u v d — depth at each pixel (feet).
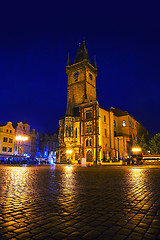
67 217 15.90
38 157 285.02
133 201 21.71
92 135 191.72
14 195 24.75
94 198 23.17
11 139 229.86
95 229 13.34
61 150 211.00
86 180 42.27
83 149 195.72
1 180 40.50
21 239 11.78
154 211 17.66
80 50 252.83
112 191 27.99
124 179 44.73
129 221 14.94
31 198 23.06
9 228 13.55
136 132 262.88
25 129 263.49
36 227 13.74
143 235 12.34
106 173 65.31
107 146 202.90
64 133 205.57
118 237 12.03
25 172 65.77
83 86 226.58
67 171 76.48
